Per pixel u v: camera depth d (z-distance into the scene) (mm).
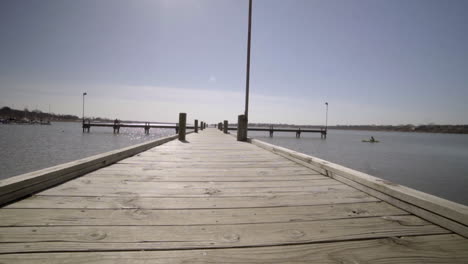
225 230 1319
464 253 1120
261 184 2314
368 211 1633
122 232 1247
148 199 1785
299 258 1071
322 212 1607
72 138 25000
